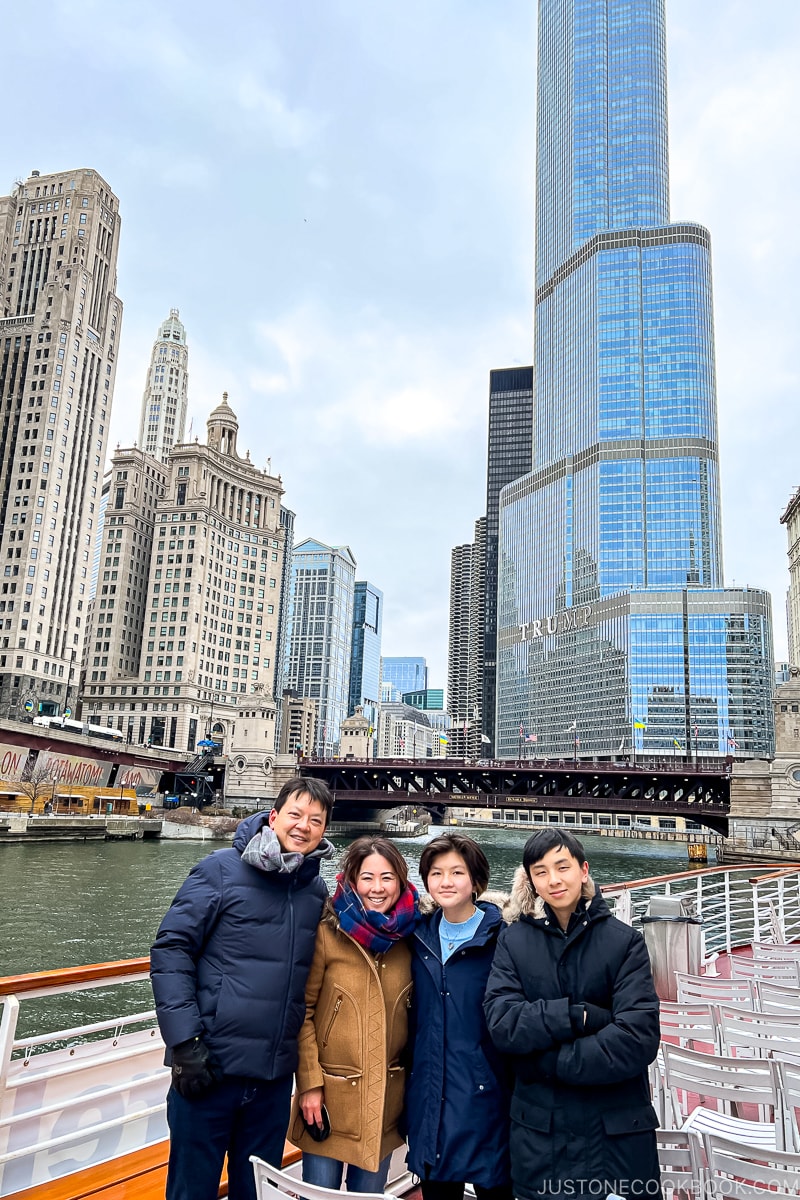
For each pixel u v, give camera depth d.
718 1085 6.18
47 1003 24.69
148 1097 6.52
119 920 38.59
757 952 12.63
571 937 4.70
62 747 94.25
